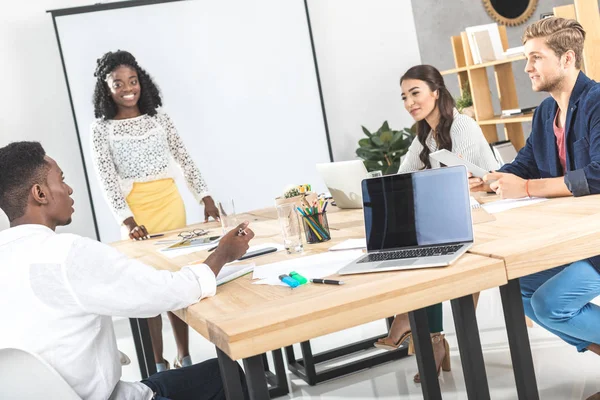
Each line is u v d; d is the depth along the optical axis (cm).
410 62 664
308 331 158
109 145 367
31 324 157
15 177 172
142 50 577
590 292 217
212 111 598
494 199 269
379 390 298
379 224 209
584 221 198
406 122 665
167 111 587
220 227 330
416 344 206
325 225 246
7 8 555
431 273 173
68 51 561
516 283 193
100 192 573
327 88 639
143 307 166
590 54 364
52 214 178
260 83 607
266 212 368
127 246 324
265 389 166
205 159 599
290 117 616
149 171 371
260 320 158
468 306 185
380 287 168
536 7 692
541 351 306
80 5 572
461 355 189
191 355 405
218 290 195
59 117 570
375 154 611
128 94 369
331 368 325
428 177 202
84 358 162
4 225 534
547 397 257
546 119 261
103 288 161
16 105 561
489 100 536
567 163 249
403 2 659
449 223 198
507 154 414
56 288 157
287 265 213
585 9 362
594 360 284
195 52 590
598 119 232
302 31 615
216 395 204
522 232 199
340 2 639
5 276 158
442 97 322
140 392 183
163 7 580
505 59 490
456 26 675
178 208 381
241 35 600
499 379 280
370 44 650
